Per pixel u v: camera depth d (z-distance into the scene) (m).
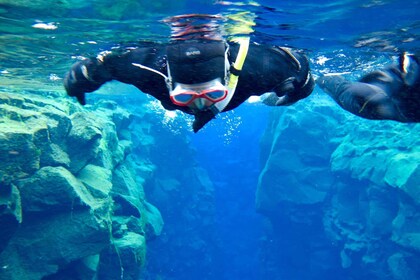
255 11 6.80
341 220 32.34
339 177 32.31
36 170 15.66
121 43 9.20
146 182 36.25
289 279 40.88
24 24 8.23
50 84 17.42
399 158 26.27
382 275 28.62
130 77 2.41
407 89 2.36
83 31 8.48
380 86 2.49
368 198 30.47
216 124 60.84
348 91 2.53
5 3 6.98
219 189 58.12
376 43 9.63
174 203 42.72
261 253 45.06
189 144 44.44
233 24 7.30
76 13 7.35
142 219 24.44
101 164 20.89
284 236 40.09
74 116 19.30
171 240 42.69
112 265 19.80
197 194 45.19
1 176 14.12
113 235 21.14
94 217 17.19
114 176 24.41
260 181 37.34
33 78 15.67
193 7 6.54
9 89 19.81
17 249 16.03
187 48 2.07
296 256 39.97
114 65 2.43
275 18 7.28
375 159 28.55
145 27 7.61
